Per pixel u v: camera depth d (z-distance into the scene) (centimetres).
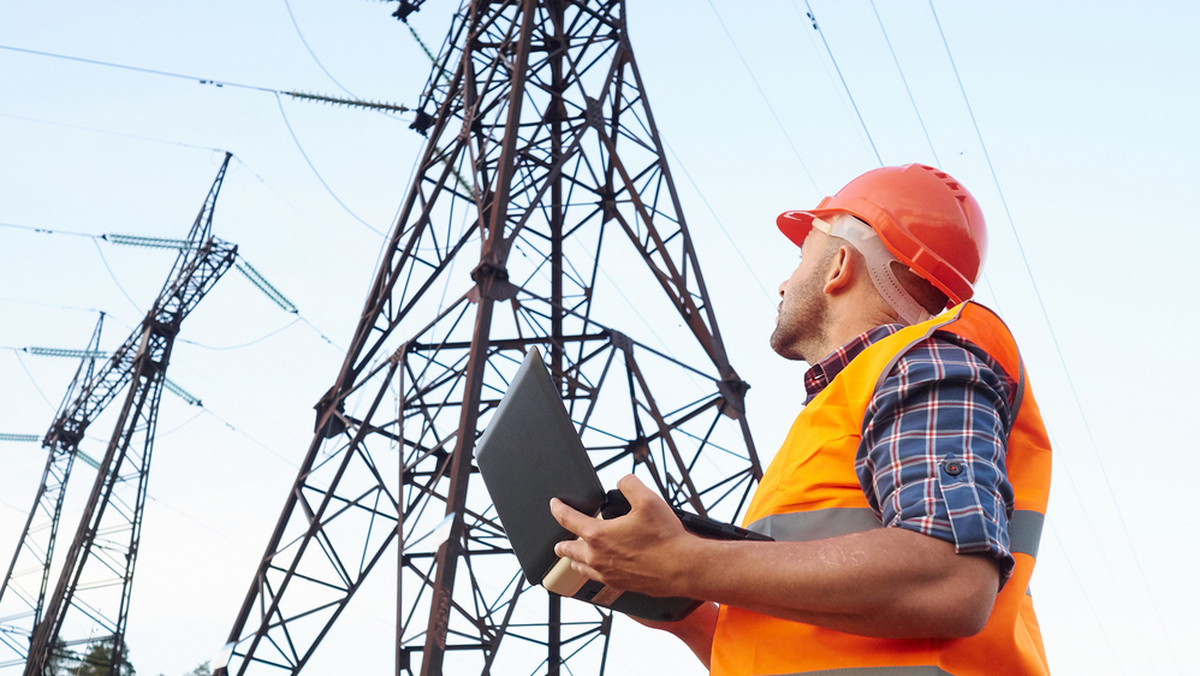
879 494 188
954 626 172
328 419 1995
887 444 188
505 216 1761
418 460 1648
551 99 2202
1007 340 212
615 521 187
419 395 1725
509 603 1480
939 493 177
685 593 184
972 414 187
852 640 187
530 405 202
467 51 2150
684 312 1944
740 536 199
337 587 1848
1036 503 203
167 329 4197
